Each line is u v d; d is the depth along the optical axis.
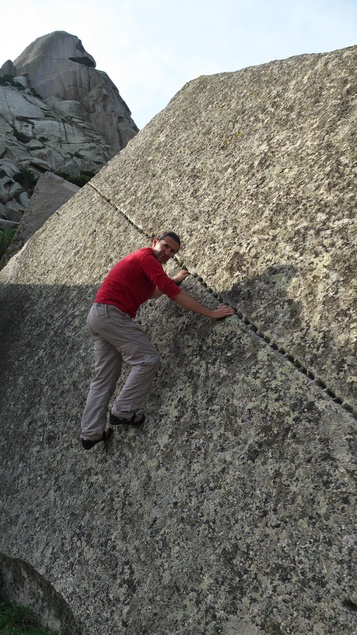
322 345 2.59
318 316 2.69
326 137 3.32
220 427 2.77
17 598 3.51
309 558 2.16
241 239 3.39
